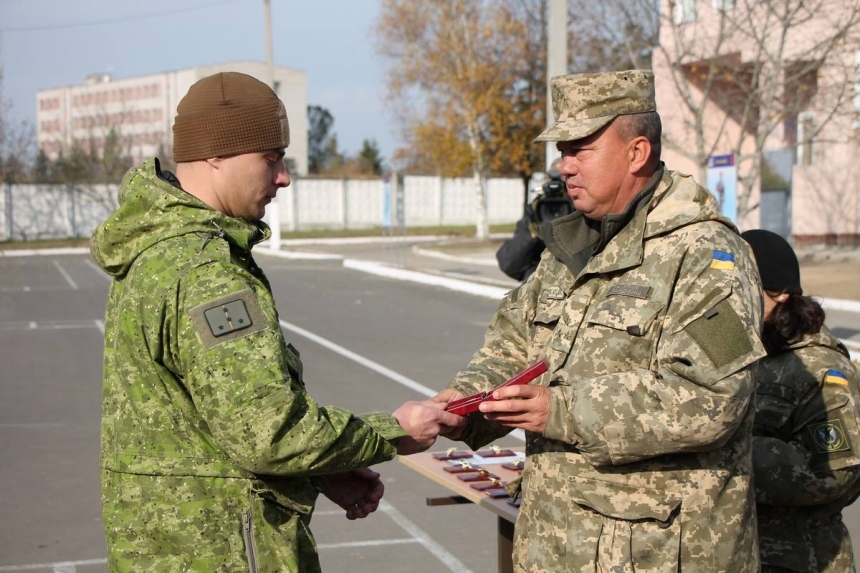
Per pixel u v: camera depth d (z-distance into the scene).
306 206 43.31
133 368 2.18
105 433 2.23
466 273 20.66
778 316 2.96
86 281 20.62
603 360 2.47
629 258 2.51
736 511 2.43
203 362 2.07
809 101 18.05
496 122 32.28
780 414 2.90
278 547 2.20
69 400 8.84
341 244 33.94
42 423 7.97
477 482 3.52
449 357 10.87
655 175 2.59
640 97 2.55
